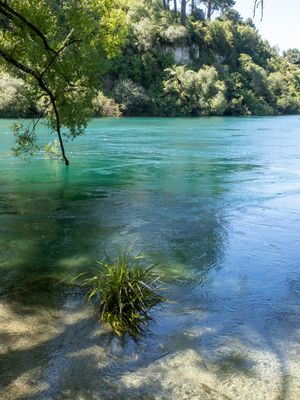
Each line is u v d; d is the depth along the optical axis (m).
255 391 4.33
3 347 5.01
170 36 79.25
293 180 16.11
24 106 16.08
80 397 4.22
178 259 8.12
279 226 10.26
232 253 8.46
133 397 4.23
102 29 13.66
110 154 23.00
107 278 6.34
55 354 4.91
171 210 11.77
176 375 4.57
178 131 38.03
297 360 4.86
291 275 7.39
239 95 82.19
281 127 44.94
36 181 15.90
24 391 4.29
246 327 5.60
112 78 69.56
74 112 15.44
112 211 11.66
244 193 13.89
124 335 5.33
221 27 91.88
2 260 7.97
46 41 12.44
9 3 11.98
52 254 8.33
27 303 6.19
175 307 6.12
